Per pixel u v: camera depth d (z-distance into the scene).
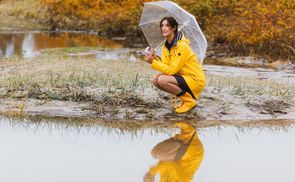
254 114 9.97
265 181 6.06
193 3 26.97
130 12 31.23
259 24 21.48
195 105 9.76
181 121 9.41
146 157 6.99
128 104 9.88
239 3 25.36
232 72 16.19
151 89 10.58
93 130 8.55
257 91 11.09
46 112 9.63
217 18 25.47
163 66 9.27
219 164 6.75
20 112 9.59
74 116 9.49
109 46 25.22
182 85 9.40
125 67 14.28
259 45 20.47
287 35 20.00
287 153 7.36
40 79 11.25
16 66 13.74
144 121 9.32
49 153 7.05
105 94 10.20
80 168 6.39
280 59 19.47
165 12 9.85
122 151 7.27
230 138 8.28
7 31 33.38
